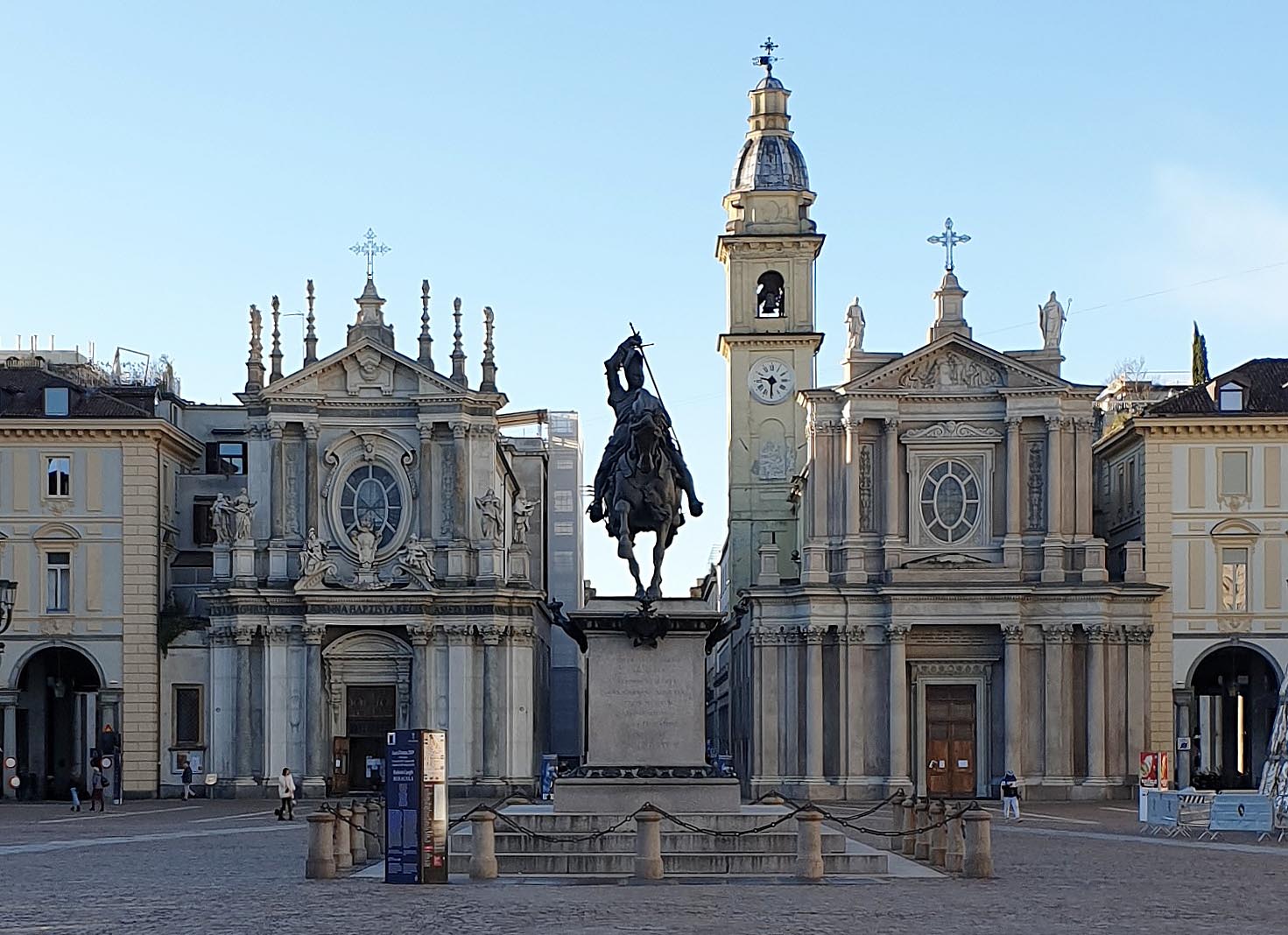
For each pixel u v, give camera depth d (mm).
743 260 112625
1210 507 95562
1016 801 74500
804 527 101562
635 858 39156
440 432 98938
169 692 97625
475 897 35312
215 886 39125
